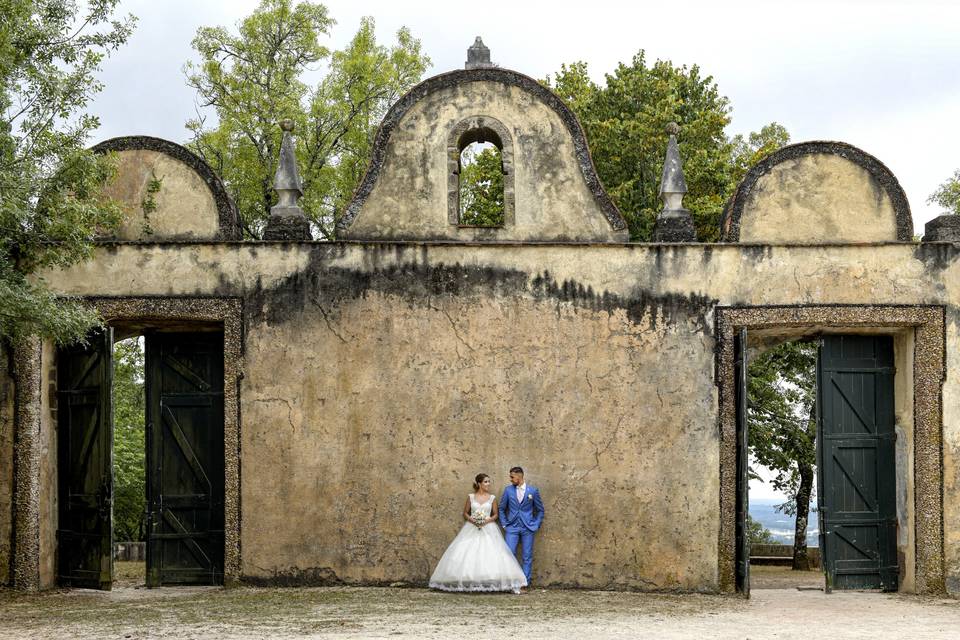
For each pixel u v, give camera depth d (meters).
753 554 22.69
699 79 24.78
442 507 12.25
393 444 12.31
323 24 24.25
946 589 12.28
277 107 22.81
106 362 12.24
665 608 10.97
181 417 13.18
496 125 12.80
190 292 12.37
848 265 12.54
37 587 12.09
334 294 12.42
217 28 23.55
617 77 23.75
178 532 13.01
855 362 13.06
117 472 25.48
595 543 12.26
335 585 12.16
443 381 12.38
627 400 12.39
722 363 12.42
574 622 9.75
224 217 12.65
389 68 23.97
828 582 12.76
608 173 22.30
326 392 12.34
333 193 23.56
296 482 12.27
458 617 9.96
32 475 12.10
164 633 9.09
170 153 12.72
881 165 12.84
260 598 11.32
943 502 12.37
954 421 12.43
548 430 12.35
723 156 22.66
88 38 11.07
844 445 12.98
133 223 12.61
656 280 12.50
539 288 12.48
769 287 12.51
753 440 20.69
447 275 12.47
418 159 12.76
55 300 10.95
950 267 12.60
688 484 12.33
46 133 10.52
